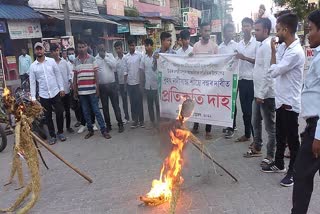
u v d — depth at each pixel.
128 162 6.27
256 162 5.81
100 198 4.87
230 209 4.28
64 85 8.74
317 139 3.14
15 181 5.77
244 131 7.70
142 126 8.88
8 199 5.12
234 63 5.93
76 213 4.49
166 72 6.73
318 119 3.28
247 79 6.67
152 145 7.14
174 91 6.69
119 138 7.99
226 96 6.04
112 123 9.66
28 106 5.02
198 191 4.83
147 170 5.78
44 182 5.63
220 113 6.13
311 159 3.43
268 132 5.41
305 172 3.46
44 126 9.53
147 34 24.64
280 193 4.61
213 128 8.24
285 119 4.74
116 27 20.44
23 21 13.20
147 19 24.61
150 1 28.50
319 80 3.33
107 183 5.39
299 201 3.52
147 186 5.13
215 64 6.08
